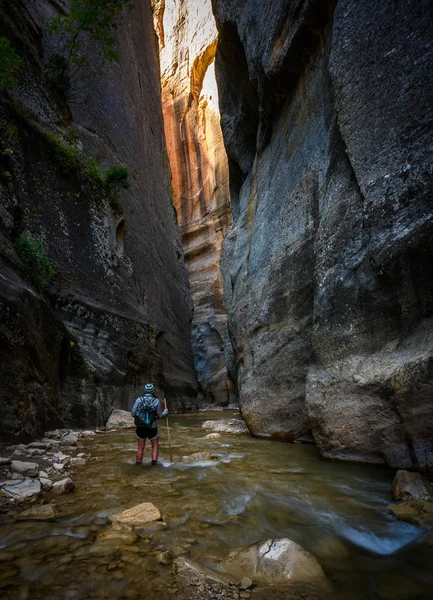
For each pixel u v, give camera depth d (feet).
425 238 16.63
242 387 36.29
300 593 8.14
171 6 166.50
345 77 23.32
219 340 109.91
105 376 42.75
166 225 105.50
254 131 53.47
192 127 147.64
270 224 37.55
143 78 109.29
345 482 16.49
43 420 26.99
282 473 18.20
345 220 23.07
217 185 129.29
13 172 39.68
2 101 41.01
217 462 20.81
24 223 38.65
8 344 22.80
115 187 62.64
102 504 13.29
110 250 56.29
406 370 16.71
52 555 9.43
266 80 38.96
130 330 54.85
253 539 10.82
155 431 20.45
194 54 146.51
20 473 16.24
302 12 30.45
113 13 56.18
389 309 19.04
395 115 19.54
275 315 32.48
